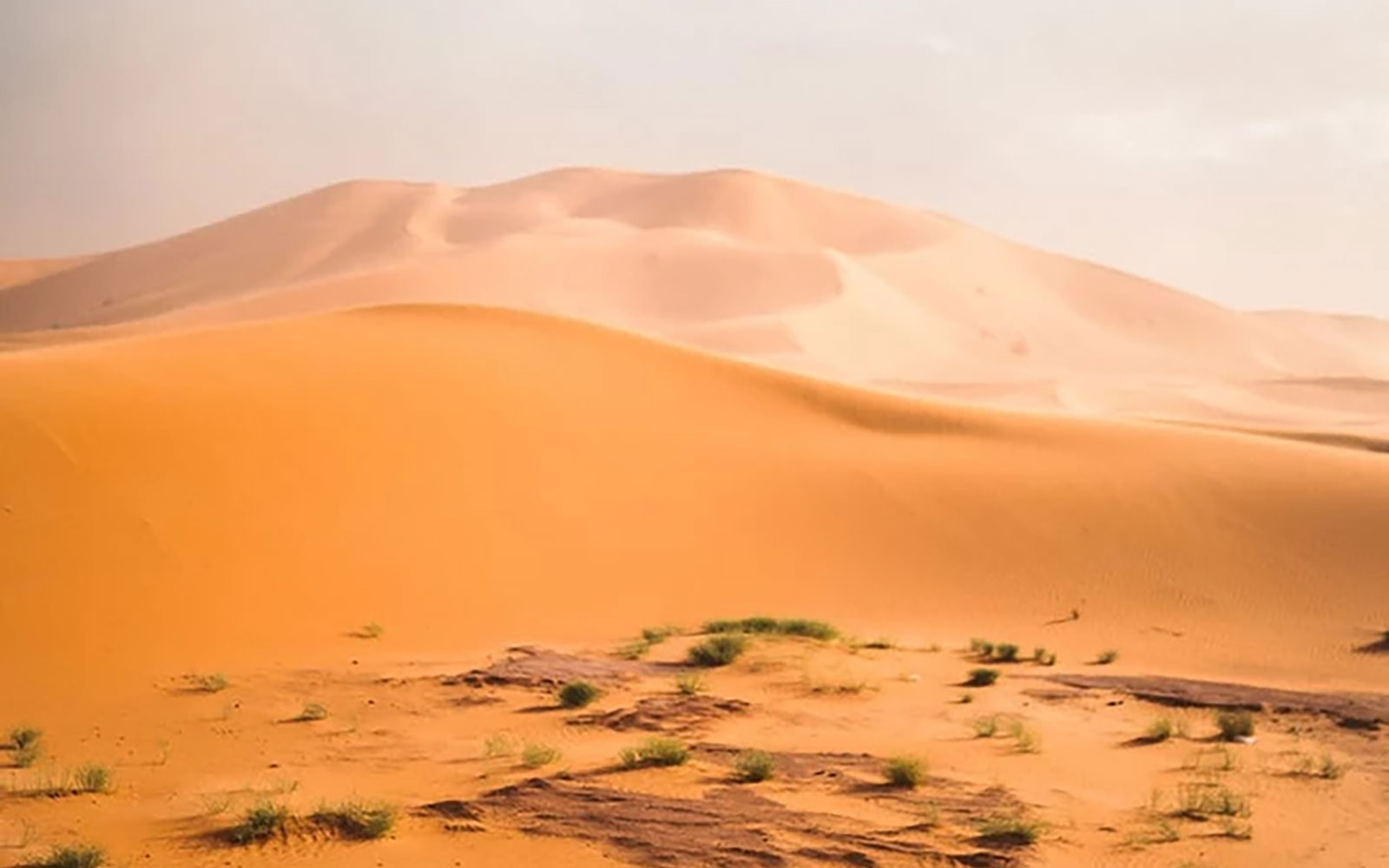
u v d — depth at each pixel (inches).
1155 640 1002.7
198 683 696.4
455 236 6722.4
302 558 975.6
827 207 7253.9
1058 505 1306.6
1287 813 488.7
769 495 1295.5
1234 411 4229.8
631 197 7406.5
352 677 713.6
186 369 1253.1
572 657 784.3
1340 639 1016.9
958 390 4156.0
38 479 949.2
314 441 1157.7
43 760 528.7
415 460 1195.3
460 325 1705.2
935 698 702.5
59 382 1125.1
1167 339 6451.8
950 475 1374.3
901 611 1069.1
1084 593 1136.8
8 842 404.5
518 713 629.0
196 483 1021.8
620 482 1274.6
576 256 5551.2
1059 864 410.6
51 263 7805.1
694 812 447.8
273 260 6486.2
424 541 1063.6
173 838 411.2
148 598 853.8
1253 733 637.3
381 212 7071.9
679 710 629.9
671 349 1749.5
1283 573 1186.6
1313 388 4894.2
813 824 438.6
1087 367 5625.0
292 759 536.4
